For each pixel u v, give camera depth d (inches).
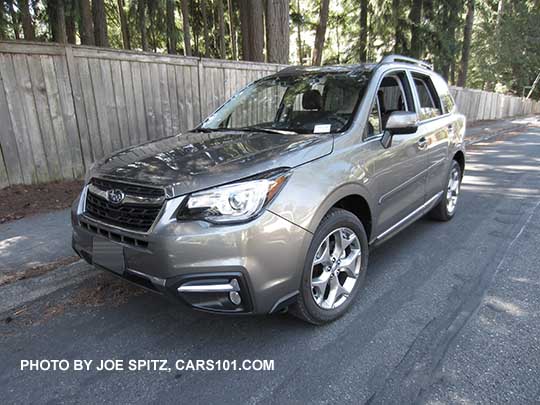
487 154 430.6
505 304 123.6
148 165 106.4
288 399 86.9
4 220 187.8
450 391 88.0
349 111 129.0
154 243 92.1
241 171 95.6
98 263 108.0
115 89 250.8
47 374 96.2
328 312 111.9
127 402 87.3
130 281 102.7
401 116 126.8
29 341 108.9
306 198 99.3
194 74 288.2
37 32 327.6
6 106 212.1
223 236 89.4
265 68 334.0
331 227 107.8
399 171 139.6
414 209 159.9
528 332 109.0
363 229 121.6
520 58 1309.1
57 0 268.7
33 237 171.3
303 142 112.3
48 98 225.6
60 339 109.7
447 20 722.2
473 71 1344.7
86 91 239.1
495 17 1244.5
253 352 102.7
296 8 992.9
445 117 187.3
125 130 260.1
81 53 233.1
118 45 703.7
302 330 111.4
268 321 116.0
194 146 119.6
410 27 674.2
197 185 93.4
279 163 99.6
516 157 409.4
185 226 90.8
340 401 86.0
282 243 94.6
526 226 195.6
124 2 568.7
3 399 88.4
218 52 815.1
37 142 226.1
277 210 94.2
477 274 144.3
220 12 674.8
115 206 102.5
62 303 127.8
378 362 98.0
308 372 95.0
